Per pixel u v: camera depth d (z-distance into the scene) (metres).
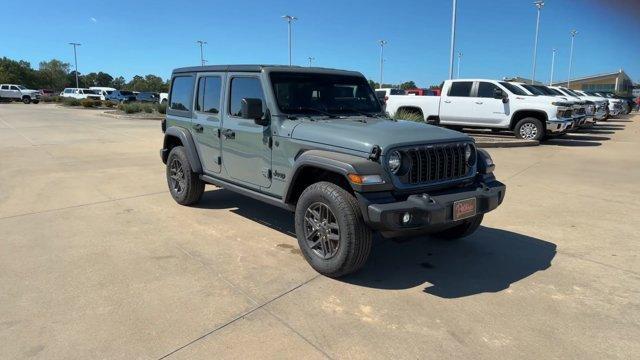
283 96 4.88
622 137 16.97
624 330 3.37
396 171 3.95
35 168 9.47
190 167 6.29
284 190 4.66
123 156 11.25
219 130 5.62
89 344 3.10
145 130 18.39
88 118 25.73
